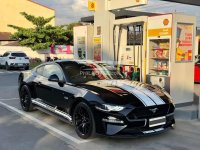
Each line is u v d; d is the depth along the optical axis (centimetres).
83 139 578
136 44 996
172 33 808
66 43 3706
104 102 534
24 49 3531
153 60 905
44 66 767
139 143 560
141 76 929
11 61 2530
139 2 911
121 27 1056
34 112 811
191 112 745
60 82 654
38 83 746
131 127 527
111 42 1057
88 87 594
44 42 3438
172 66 817
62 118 650
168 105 572
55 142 563
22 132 626
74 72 672
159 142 567
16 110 838
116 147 537
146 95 564
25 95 820
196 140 582
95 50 1110
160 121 557
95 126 545
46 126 672
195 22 856
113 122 522
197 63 1471
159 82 854
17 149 524
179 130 648
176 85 830
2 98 1048
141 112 534
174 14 805
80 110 582
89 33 1172
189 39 852
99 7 1074
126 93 560
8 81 1628
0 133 618
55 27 3578
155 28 859
